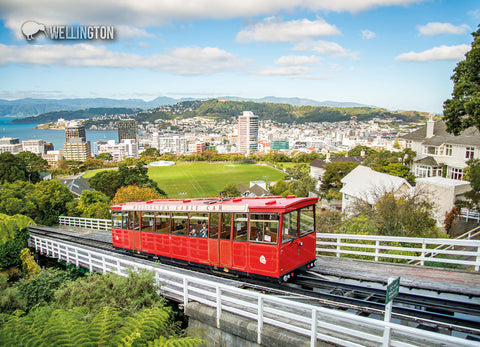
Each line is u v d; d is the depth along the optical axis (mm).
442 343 7730
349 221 21609
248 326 9102
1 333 6047
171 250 15141
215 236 12992
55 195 45125
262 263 11500
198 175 143625
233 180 131875
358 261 14133
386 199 21312
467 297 10344
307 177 78000
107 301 11312
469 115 23953
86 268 18578
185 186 121625
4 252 24828
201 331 10219
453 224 28078
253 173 148000
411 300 9969
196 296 11492
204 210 13422
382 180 38969
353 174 48969
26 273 23781
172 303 12453
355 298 10484
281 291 10750
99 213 42812
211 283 10008
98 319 7133
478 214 28766
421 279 11570
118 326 7801
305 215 12164
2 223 13195
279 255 11039
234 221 12359
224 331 9781
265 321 8828
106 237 27734
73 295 12055
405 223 20078
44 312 8070
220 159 190625
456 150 45781
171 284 12555
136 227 17266
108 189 75312
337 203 62500
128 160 173375
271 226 11289
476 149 42156
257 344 8922
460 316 9406
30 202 40844
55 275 18219
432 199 32406
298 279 12555
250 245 11797
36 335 6141
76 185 83188
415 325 9109
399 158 63531
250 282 12867
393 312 8773
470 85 23734
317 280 12188
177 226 14773
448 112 24797
